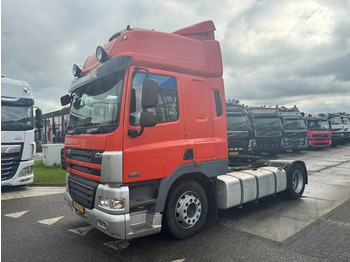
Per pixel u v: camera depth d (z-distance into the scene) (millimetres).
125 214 3686
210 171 4727
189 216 4598
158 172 4023
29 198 7570
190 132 4512
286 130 16281
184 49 4629
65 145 5035
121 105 3764
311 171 10969
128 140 3768
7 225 5355
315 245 4238
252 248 4168
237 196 5215
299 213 5777
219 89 5039
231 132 12820
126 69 3875
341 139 23234
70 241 4551
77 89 4922
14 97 8398
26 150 8617
